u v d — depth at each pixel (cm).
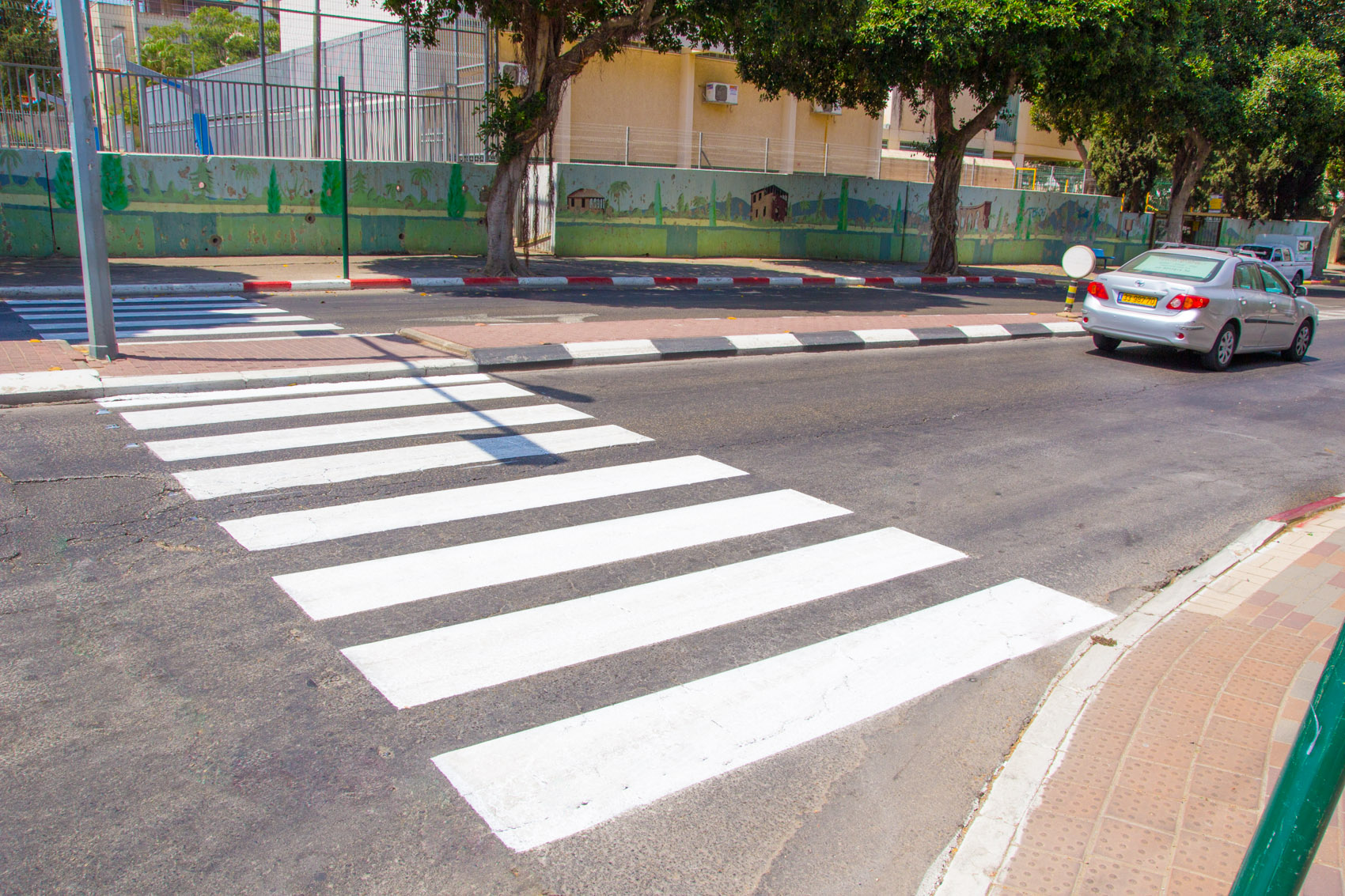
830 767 348
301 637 417
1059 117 2844
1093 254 1691
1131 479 751
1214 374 1283
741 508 619
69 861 279
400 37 2567
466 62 2475
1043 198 3406
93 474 606
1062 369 1243
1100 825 310
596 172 2455
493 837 299
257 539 519
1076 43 2084
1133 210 3881
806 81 2433
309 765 330
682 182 2600
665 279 2019
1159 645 445
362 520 555
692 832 308
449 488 620
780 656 426
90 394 802
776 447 772
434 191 2322
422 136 2372
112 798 307
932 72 2327
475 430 761
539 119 1823
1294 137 2983
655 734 360
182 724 349
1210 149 3134
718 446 762
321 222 2194
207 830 295
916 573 533
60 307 1330
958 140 2522
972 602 498
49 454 643
